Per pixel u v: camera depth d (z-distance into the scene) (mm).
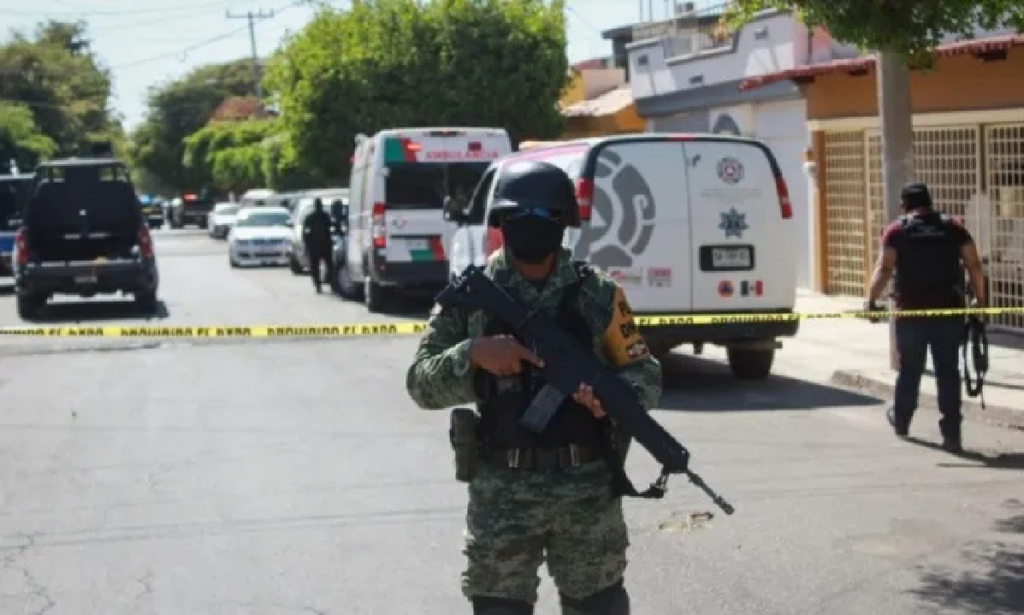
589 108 36562
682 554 7363
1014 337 16016
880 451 10078
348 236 24234
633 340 4402
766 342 13305
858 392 13016
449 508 8492
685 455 4254
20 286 22484
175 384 14312
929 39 11867
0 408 12938
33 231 22984
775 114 23000
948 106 17031
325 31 34750
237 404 12805
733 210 12914
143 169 107875
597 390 4246
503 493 4344
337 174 35844
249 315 21906
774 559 7254
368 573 7152
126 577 7191
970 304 11086
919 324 10023
